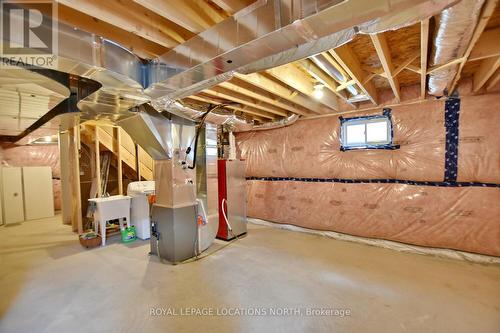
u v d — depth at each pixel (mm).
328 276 2670
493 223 2900
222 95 3090
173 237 3102
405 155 3484
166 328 1887
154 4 1364
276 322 1935
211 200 3693
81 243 3762
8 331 1896
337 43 1480
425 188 3336
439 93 3076
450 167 3184
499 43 1965
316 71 2492
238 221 4160
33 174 5891
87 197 5254
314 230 4305
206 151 3613
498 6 1658
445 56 1919
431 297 2232
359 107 3832
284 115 4457
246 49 1512
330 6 1174
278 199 4758
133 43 2010
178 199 3182
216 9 1766
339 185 4043
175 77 1920
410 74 3008
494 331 1787
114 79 1848
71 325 1945
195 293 2379
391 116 3580
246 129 4559
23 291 2469
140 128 3072
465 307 2076
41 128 4457
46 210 6082
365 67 2617
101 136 4781
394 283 2496
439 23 1481
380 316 1982
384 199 3611
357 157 3873
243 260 3152
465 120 3088
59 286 2557
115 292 2424
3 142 6070
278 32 1353
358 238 3820
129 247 3771
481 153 3006
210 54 1637
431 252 3234
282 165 4727
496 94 2930
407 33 1991
